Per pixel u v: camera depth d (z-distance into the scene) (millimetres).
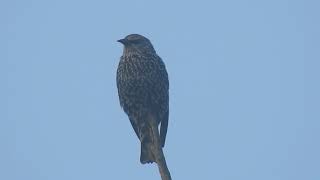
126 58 15047
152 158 12969
